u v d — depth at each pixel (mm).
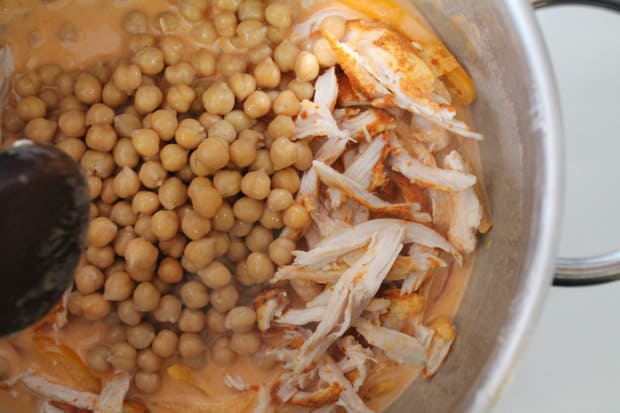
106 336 312
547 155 268
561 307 393
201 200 303
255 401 312
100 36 318
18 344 307
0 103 310
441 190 316
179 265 314
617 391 387
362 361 309
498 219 306
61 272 192
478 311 303
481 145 319
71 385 308
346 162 326
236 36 320
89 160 311
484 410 261
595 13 400
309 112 317
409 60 313
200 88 322
